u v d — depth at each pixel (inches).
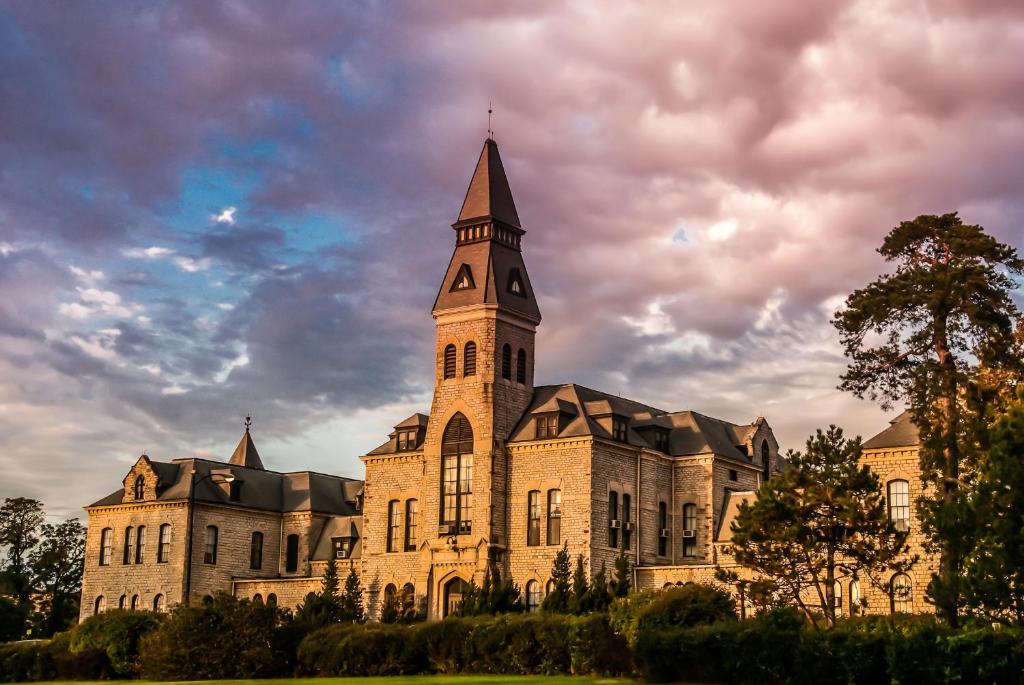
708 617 2426.2
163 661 2672.2
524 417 3639.3
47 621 4968.0
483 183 3710.6
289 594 4033.0
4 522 5251.0
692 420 3774.6
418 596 3587.6
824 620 2332.7
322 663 2657.5
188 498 4101.9
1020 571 1849.2
